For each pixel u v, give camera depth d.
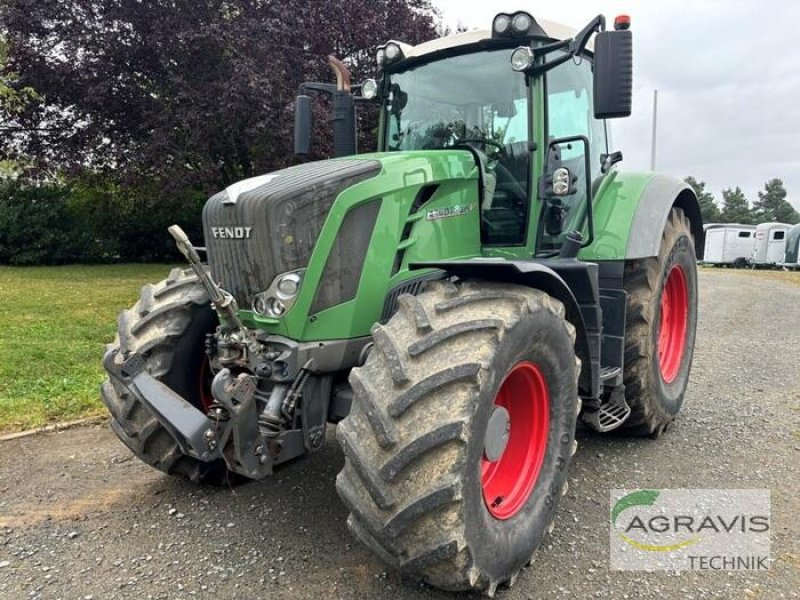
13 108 13.36
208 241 3.06
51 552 2.93
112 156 14.49
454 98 3.82
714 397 5.33
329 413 3.02
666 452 4.11
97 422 4.66
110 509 3.36
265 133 11.73
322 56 12.37
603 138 4.55
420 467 2.26
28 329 7.75
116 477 3.77
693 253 4.91
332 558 2.86
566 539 3.03
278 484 3.66
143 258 19.30
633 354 4.04
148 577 2.72
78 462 3.98
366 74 12.66
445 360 2.37
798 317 10.10
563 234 3.82
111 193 17.88
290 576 2.72
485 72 3.73
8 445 4.23
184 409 2.73
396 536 2.27
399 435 2.27
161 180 13.09
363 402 2.34
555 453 2.93
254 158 13.11
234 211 2.86
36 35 13.49
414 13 13.83
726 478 3.69
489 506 2.58
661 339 4.72
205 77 12.49
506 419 2.61
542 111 3.56
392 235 3.04
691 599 2.56
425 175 3.19
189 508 3.37
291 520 3.23
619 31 3.03
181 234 2.66
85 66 13.17
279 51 11.90
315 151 11.80
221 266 3.00
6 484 3.67
